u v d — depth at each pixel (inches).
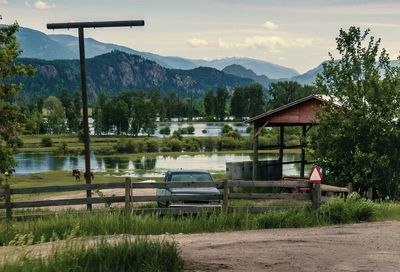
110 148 4453.7
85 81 957.8
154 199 649.6
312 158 946.7
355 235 515.5
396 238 490.6
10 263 302.5
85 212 610.9
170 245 351.6
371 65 908.0
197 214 642.8
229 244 456.1
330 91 932.0
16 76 1016.9
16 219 606.9
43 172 2588.6
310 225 607.8
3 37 990.4
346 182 901.2
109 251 331.3
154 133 7795.3
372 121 853.8
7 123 988.6
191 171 818.8
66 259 316.5
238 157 3757.4
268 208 663.8
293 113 1223.5
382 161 828.6
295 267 345.4
